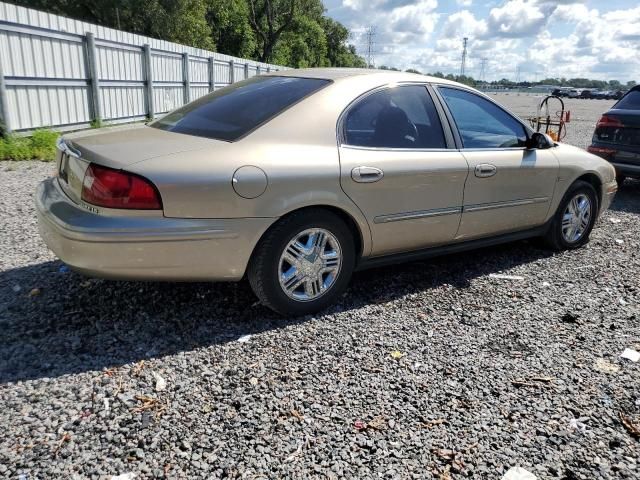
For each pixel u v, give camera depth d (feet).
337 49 257.75
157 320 11.39
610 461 7.74
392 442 7.91
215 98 13.16
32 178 25.08
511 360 10.46
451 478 7.27
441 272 15.31
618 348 11.13
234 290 13.05
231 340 10.74
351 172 11.62
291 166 10.87
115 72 42.39
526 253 17.48
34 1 88.79
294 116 11.50
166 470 7.16
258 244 10.94
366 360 10.19
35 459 7.23
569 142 49.52
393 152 12.53
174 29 92.32
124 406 8.45
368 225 12.26
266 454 7.55
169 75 52.31
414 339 11.12
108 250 9.65
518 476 7.33
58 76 35.14
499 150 14.89
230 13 127.95
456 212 13.88
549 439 8.15
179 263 10.17
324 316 12.02
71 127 37.09
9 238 16.17
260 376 9.47
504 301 13.38
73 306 11.81
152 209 9.72
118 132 11.96
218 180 10.08
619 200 27.37
